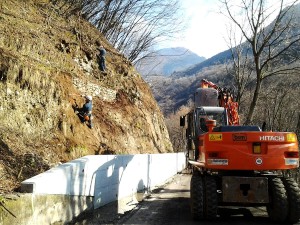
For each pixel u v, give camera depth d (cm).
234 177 760
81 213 720
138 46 3616
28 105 1176
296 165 779
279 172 1311
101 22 3181
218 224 748
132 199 1116
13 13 1554
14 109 1102
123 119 2061
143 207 974
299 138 2847
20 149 959
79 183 715
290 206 740
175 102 12600
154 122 2758
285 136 777
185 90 13025
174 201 1104
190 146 1194
